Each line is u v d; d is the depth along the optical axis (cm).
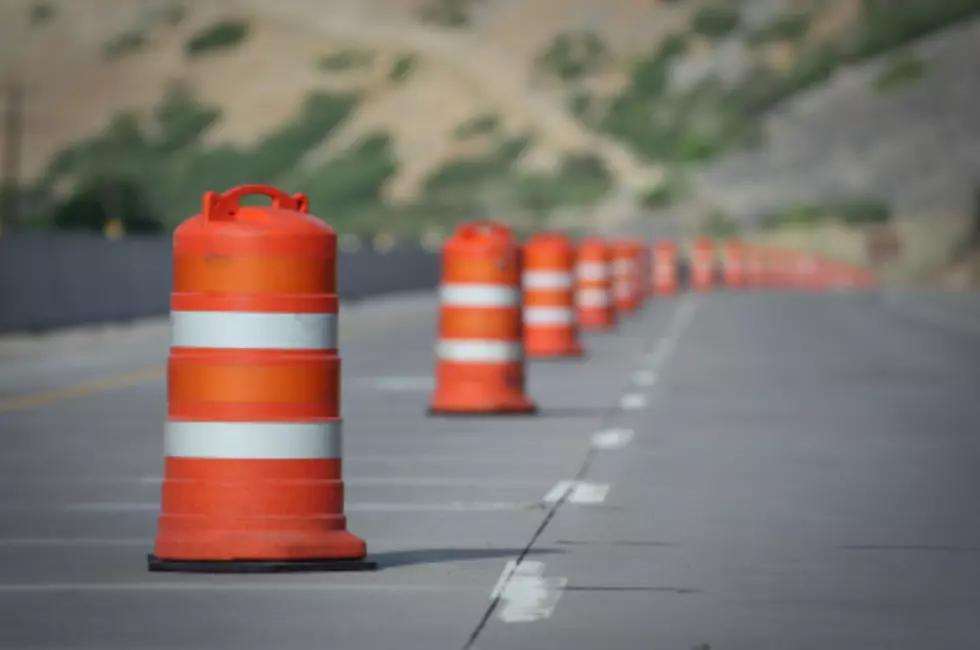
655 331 7038
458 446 3064
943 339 6400
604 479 2606
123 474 2677
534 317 5472
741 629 1535
